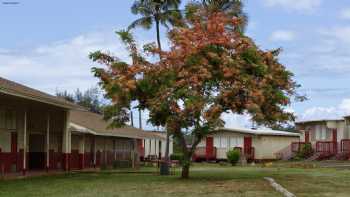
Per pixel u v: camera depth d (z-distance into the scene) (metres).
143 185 21.47
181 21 26.62
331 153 46.34
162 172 30.06
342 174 27.27
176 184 21.73
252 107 22.41
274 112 24.19
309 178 24.17
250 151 53.06
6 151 27.38
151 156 53.38
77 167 34.75
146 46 25.12
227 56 23.28
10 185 21.58
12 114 28.20
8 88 21.41
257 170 33.81
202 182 22.73
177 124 23.56
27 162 30.38
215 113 22.64
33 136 32.31
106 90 23.92
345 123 47.44
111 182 23.33
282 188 18.45
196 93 22.50
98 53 24.70
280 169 34.88
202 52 23.34
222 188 19.48
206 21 24.53
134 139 45.91
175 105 22.89
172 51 23.77
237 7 36.06
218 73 23.06
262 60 24.08
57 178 26.06
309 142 51.06
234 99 23.16
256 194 17.09
